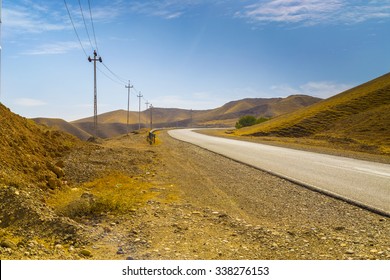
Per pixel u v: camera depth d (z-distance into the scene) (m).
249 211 9.52
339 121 68.19
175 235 7.31
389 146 38.19
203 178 14.77
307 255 6.24
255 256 6.21
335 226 8.04
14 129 13.93
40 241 6.42
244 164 19.16
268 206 10.05
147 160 19.53
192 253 6.32
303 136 64.94
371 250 6.41
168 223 8.12
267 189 12.44
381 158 22.56
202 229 7.80
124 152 21.53
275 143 38.25
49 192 10.18
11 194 7.88
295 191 12.05
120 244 6.68
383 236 7.30
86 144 22.69
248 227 7.92
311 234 7.43
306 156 23.59
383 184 13.05
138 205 9.69
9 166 10.10
